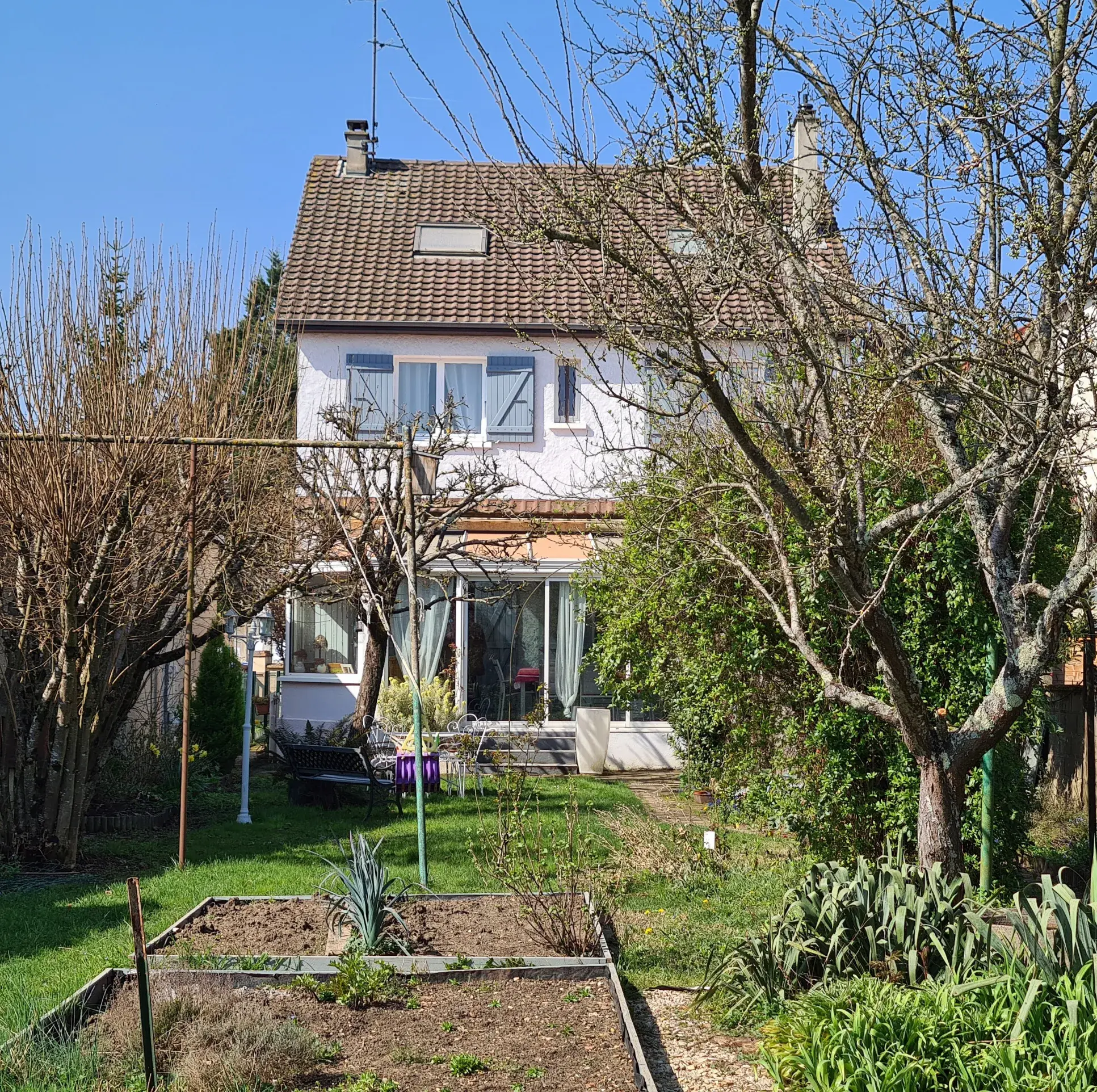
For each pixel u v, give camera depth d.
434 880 11.30
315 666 22.09
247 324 14.82
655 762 21.64
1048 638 7.56
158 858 13.00
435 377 23.17
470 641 22.08
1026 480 8.23
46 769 12.86
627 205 6.82
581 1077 6.22
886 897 7.13
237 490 14.61
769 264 6.48
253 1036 6.28
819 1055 5.44
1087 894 8.22
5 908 10.39
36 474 12.34
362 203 25.95
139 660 14.40
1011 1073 5.00
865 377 6.52
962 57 7.08
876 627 7.37
